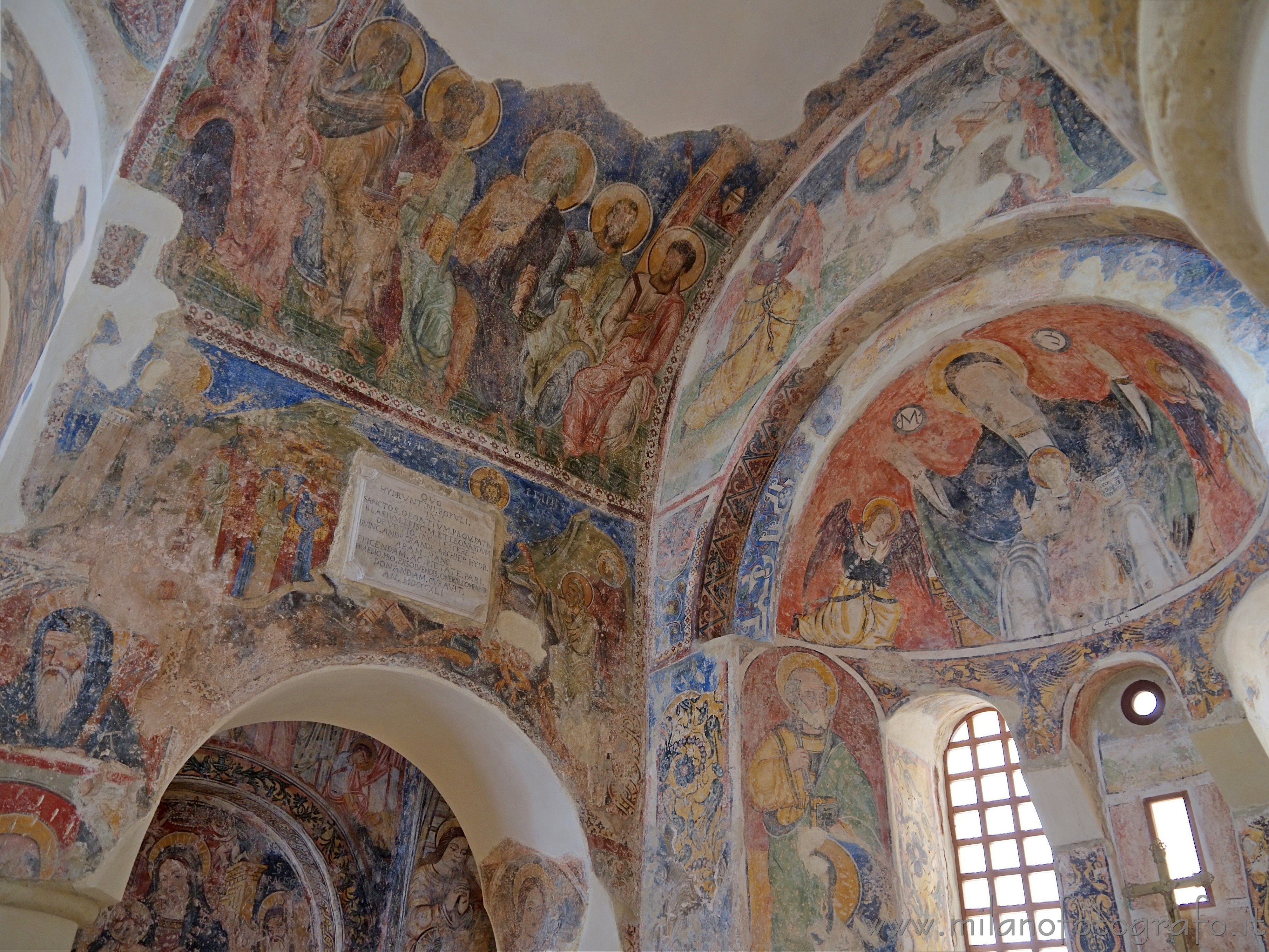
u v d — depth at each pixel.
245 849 13.47
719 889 7.88
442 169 8.79
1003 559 9.02
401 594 8.00
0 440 6.92
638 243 9.82
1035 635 8.66
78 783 6.14
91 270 7.05
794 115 9.46
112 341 7.12
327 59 7.93
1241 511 7.36
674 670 9.15
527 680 8.52
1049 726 8.35
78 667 6.37
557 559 9.19
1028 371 8.55
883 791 8.70
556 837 8.48
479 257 9.21
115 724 6.39
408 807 13.16
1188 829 7.72
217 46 7.38
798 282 9.53
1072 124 7.76
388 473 8.30
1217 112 2.65
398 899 12.53
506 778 8.64
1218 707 7.34
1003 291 8.19
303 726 13.14
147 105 7.25
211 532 7.21
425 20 8.19
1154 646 7.85
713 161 9.68
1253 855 7.11
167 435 7.22
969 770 9.36
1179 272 7.13
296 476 7.79
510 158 9.03
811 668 8.97
